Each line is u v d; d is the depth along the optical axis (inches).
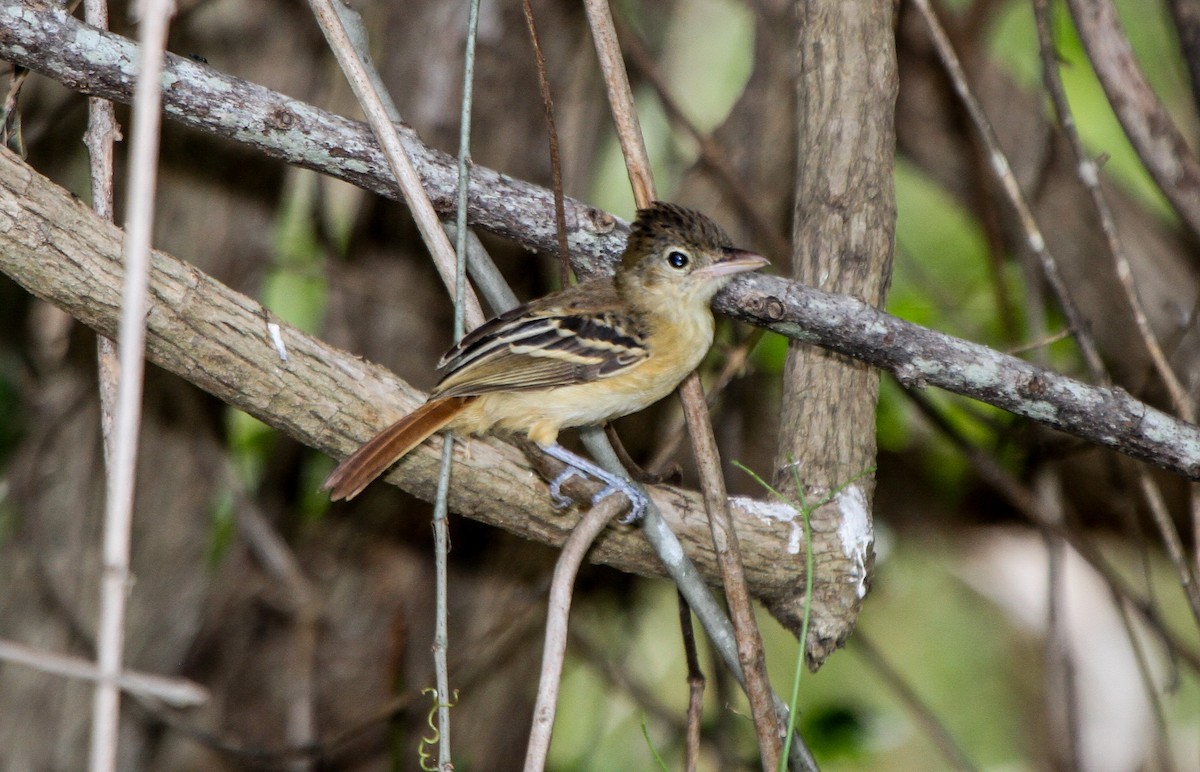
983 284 503.8
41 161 434.3
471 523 455.2
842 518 321.1
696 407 310.8
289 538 464.8
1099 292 466.0
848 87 330.0
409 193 285.6
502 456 316.2
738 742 488.4
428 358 455.5
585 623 502.9
